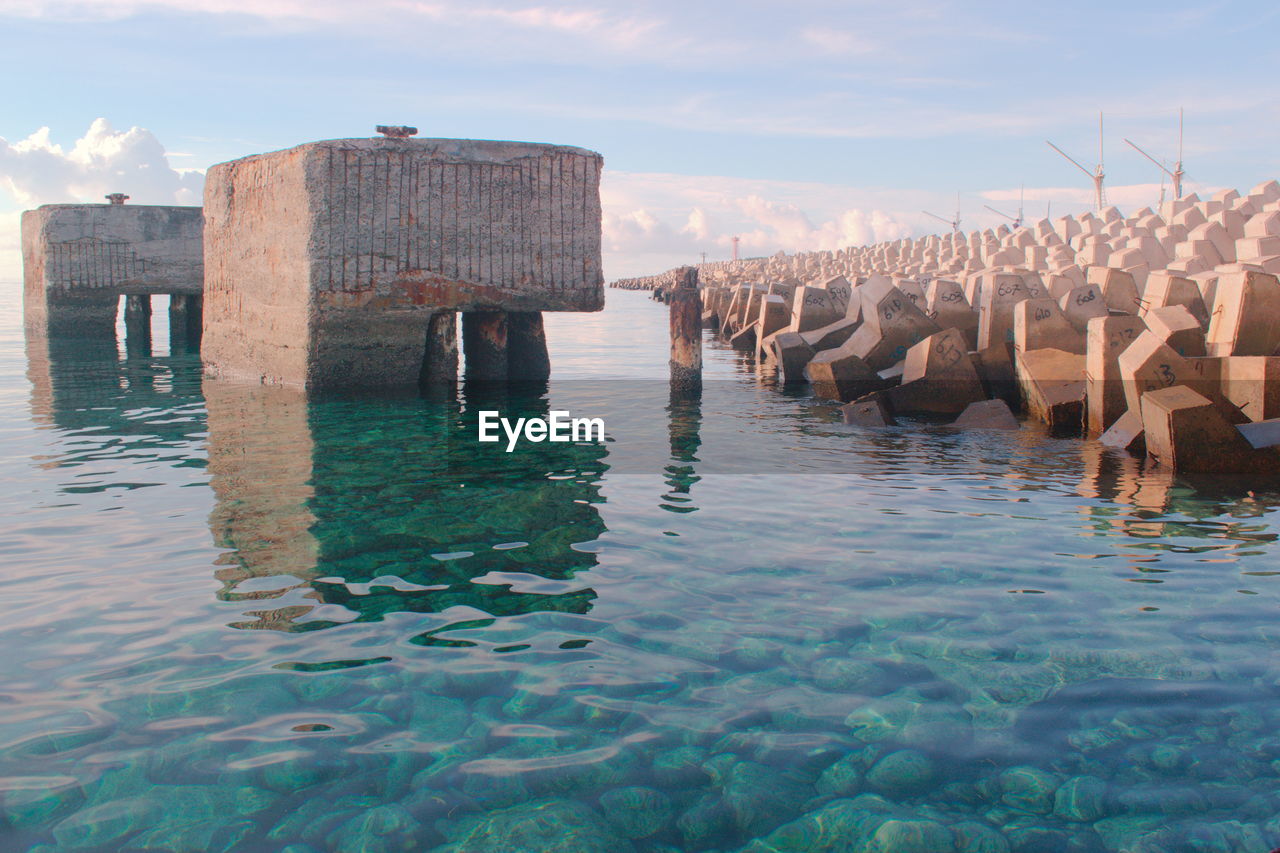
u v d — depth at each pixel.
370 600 4.79
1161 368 8.97
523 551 5.66
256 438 9.33
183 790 3.08
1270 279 9.14
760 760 3.28
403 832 2.87
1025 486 7.55
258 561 5.41
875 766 3.25
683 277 13.99
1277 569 5.37
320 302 11.42
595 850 2.80
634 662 4.05
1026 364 11.20
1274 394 8.28
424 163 11.69
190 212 21.23
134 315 23.05
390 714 3.58
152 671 3.94
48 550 5.59
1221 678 3.92
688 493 7.28
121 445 8.94
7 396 12.49
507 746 3.36
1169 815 2.98
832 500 7.06
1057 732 3.48
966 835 2.89
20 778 3.13
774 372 17.72
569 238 12.61
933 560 5.54
